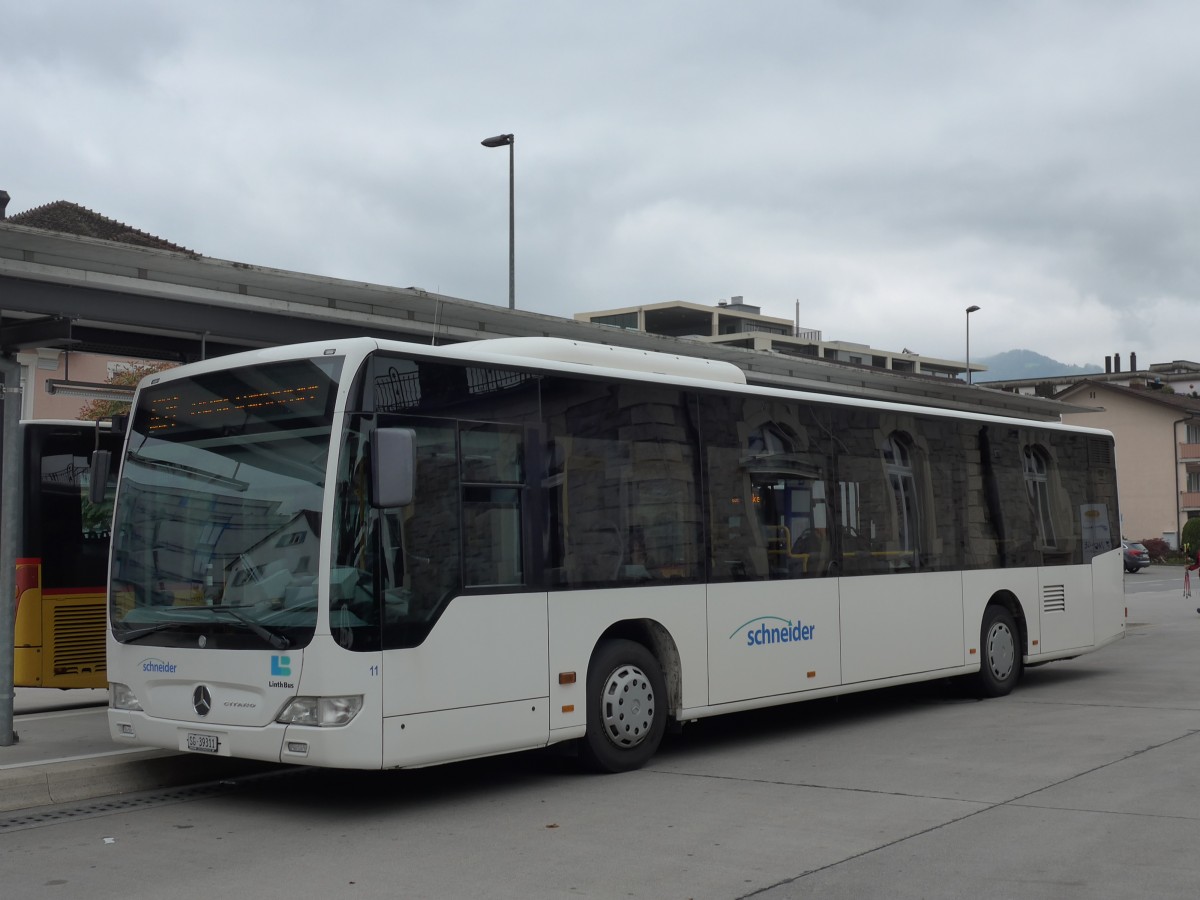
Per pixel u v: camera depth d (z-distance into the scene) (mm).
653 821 8094
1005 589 14414
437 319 12641
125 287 11734
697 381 10898
